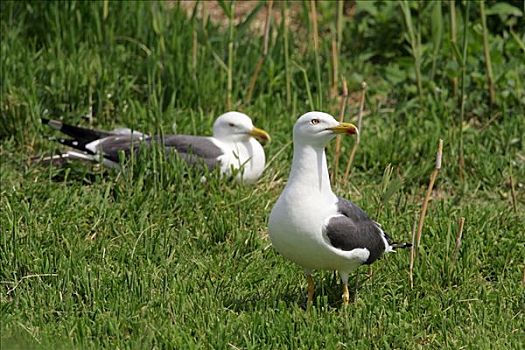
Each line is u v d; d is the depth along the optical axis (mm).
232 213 11477
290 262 10508
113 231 11062
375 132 13602
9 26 14852
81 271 9922
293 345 8859
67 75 13781
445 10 15336
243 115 12570
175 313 9391
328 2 16391
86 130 12711
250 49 14930
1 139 13258
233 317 9312
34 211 11336
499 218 11562
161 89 13969
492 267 10625
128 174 11930
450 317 9430
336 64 13664
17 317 9195
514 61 14461
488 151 13180
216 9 16766
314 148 9000
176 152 12023
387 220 11352
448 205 11961
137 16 15078
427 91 14508
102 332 9023
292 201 8953
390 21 15602
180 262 10438
